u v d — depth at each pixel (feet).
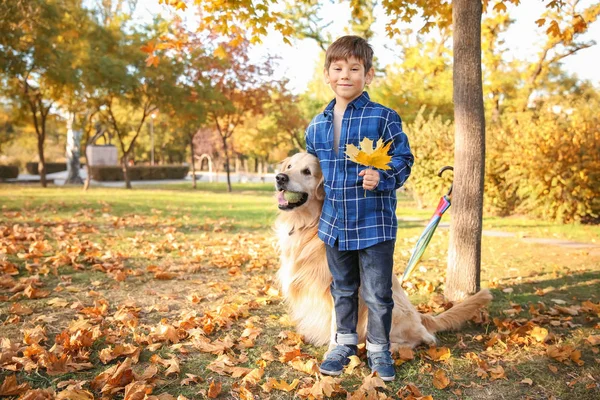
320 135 8.87
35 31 46.37
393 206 8.66
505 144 37.19
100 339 9.64
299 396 7.69
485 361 9.02
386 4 18.20
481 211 13.26
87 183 64.54
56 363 8.09
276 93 85.71
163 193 63.87
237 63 75.56
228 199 53.26
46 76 54.08
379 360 8.48
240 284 15.11
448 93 59.77
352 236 8.39
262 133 128.98
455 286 13.43
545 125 34.24
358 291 9.19
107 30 65.72
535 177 32.89
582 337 10.39
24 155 180.34
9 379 7.31
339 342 9.02
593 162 30.53
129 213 33.81
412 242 24.22
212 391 7.52
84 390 7.18
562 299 13.73
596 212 31.68
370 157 7.09
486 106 61.16
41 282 13.84
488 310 12.55
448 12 18.06
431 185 42.27
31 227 24.07
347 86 8.43
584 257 20.16
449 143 41.22
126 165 77.97
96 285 14.05
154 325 10.76
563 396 7.78
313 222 9.70
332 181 8.58
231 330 10.72
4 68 49.37
